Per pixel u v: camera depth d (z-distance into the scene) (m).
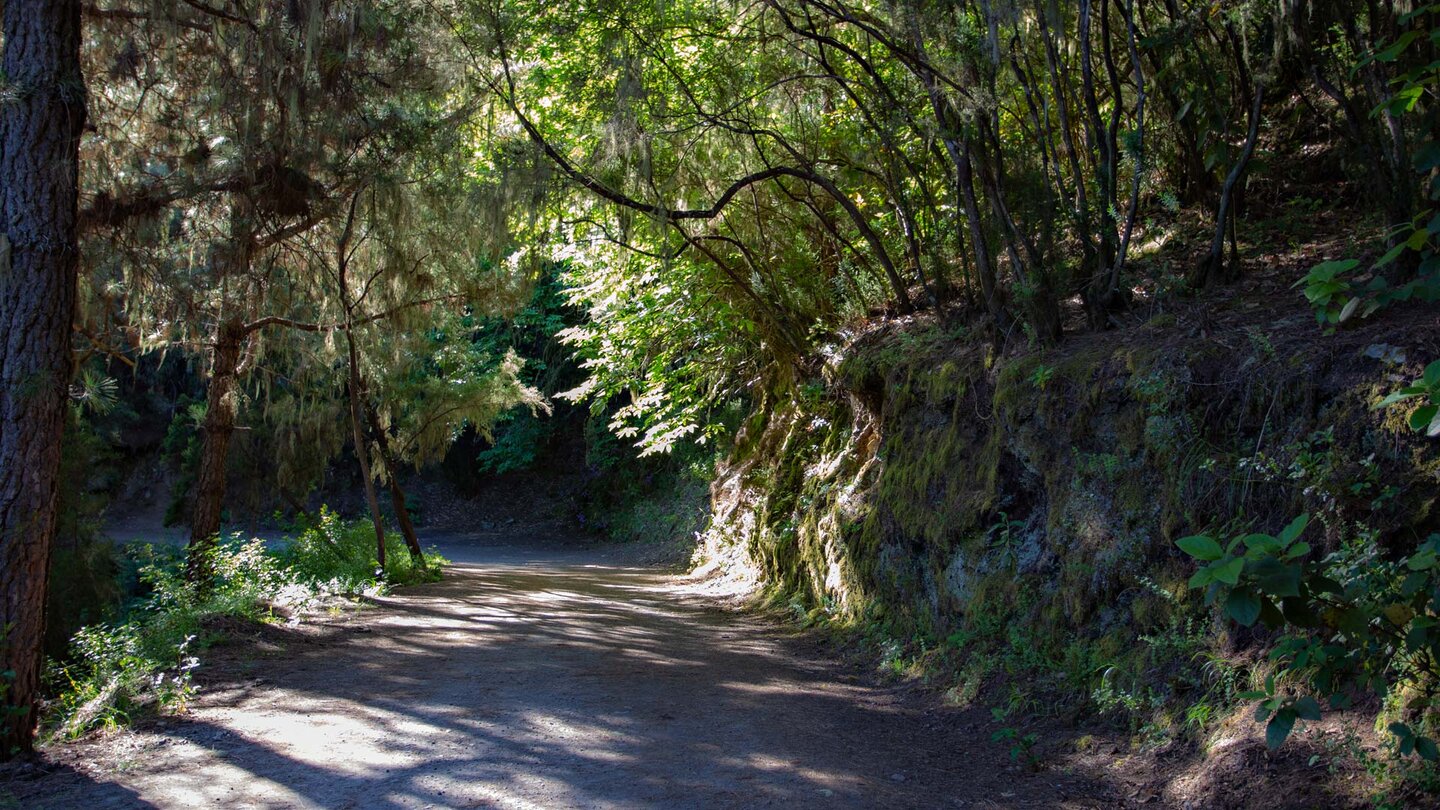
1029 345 7.69
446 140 9.52
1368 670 3.52
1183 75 8.27
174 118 9.00
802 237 12.50
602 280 15.08
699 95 10.70
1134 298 7.93
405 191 10.22
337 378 13.76
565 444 35.31
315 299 11.73
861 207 11.85
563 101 10.80
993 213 8.26
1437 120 5.18
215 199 9.13
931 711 6.57
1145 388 6.02
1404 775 3.81
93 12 7.97
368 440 16.30
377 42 8.87
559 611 11.39
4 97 5.52
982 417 7.93
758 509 13.59
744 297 13.00
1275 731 3.21
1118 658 5.76
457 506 35.22
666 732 5.72
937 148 9.57
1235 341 5.96
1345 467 4.81
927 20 7.93
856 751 5.48
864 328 11.50
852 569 9.52
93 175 8.52
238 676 7.20
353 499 34.41
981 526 7.57
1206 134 7.82
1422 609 3.28
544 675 7.33
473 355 15.87
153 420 30.70
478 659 7.97
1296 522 2.95
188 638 7.48
